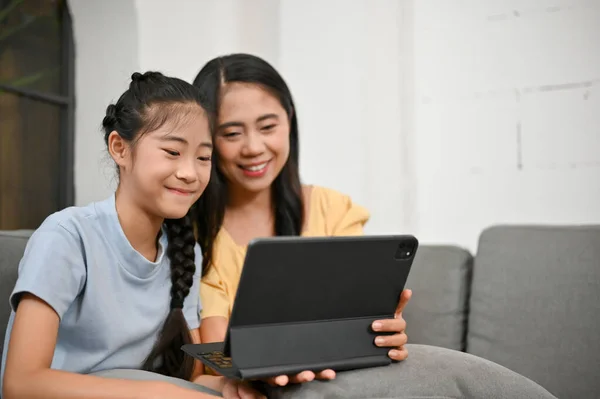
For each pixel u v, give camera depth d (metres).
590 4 1.78
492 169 1.89
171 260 1.10
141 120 0.96
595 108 1.78
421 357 0.88
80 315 0.96
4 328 1.07
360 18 2.04
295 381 0.81
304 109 2.10
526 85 1.85
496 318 1.27
